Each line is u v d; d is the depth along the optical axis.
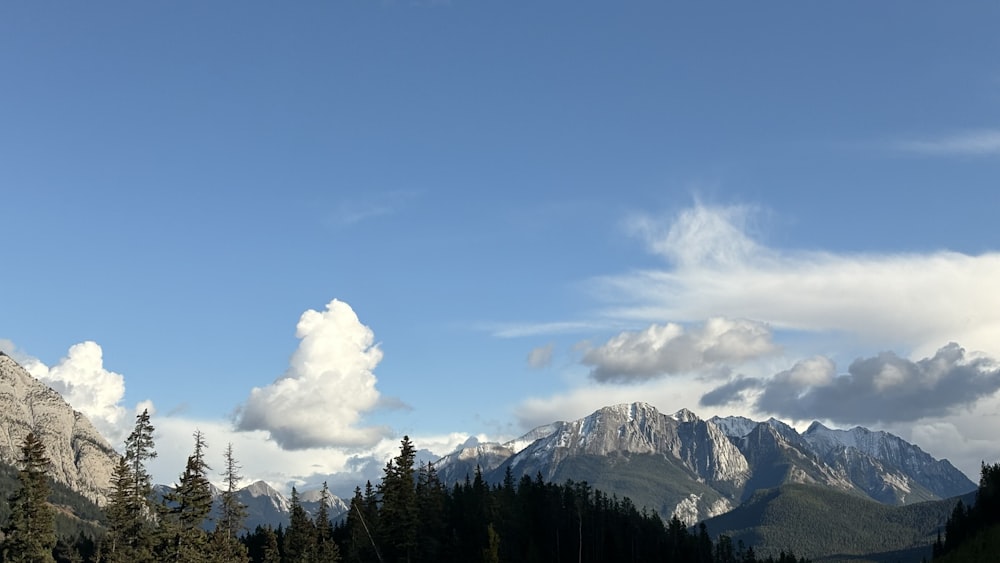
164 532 97.94
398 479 143.00
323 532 161.38
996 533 165.12
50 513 95.94
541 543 175.25
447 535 153.38
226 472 126.38
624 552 190.88
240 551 126.94
